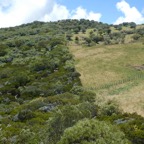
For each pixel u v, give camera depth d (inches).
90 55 3624.5
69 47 4178.2
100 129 708.7
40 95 2287.2
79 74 2760.8
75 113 879.1
